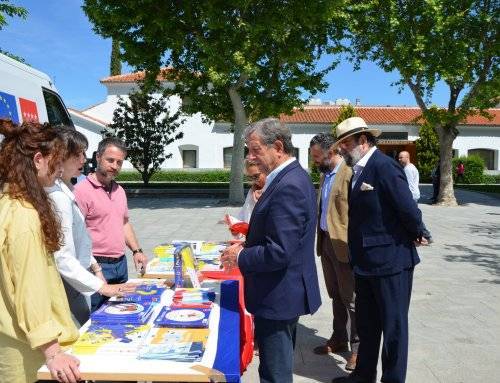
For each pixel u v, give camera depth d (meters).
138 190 20.45
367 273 3.44
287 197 2.53
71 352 2.18
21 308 2.02
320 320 5.39
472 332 4.94
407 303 3.49
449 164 18.03
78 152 2.97
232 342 2.32
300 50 15.98
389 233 3.39
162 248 4.51
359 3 16.66
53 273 2.22
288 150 2.67
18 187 2.09
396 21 16.06
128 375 2.00
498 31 16.33
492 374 4.01
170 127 22.06
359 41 17.77
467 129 35.94
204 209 15.88
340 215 3.99
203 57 15.81
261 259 2.53
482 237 10.94
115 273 3.95
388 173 3.34
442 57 16.44
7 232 2.04
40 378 2.05
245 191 21.39
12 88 5.44
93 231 3.89
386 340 3.45
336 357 4.37
